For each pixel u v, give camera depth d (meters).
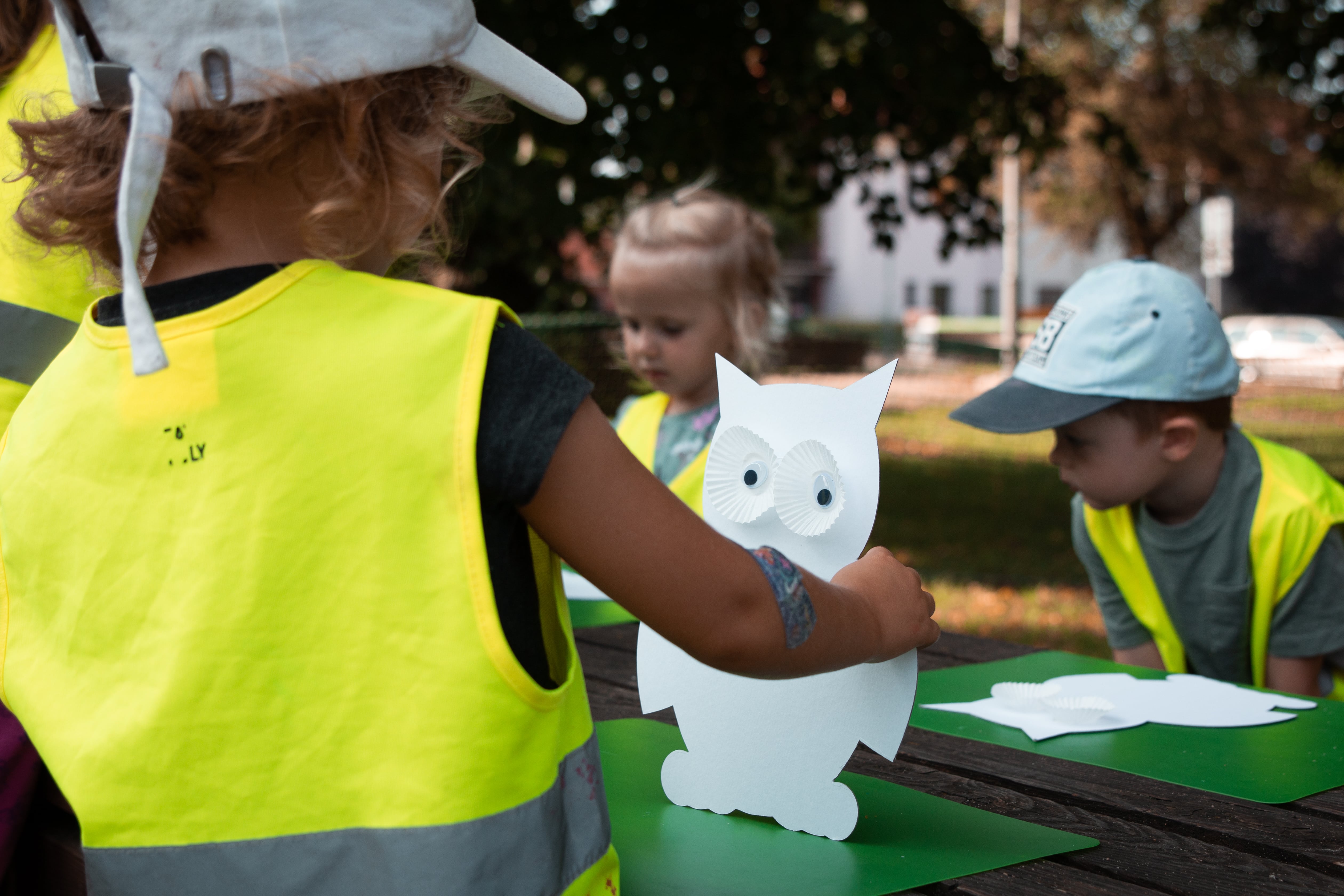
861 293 38.25
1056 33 16.36
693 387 2.52
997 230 7.82
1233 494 1.73
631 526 0.69
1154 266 1.72
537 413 0.68
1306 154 16.53
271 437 0.69
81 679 0.73
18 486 0.77
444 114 0.78
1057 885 0.86
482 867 0.67
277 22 0.68
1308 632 1.69
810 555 0.97
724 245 2.46
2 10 1.12
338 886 0.68
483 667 0.67
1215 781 1.10
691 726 1.06
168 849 0.69
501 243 7.68
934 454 11.09
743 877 0.88
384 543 0.67
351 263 0.78
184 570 0.69
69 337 1.14
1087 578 5.61
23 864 1.10
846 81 6.81
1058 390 1.70
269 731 0.68
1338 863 0.90
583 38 6.23
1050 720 1.31
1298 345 22.30
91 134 0.73
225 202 0.72
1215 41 15.34
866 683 0.95
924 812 1.03
